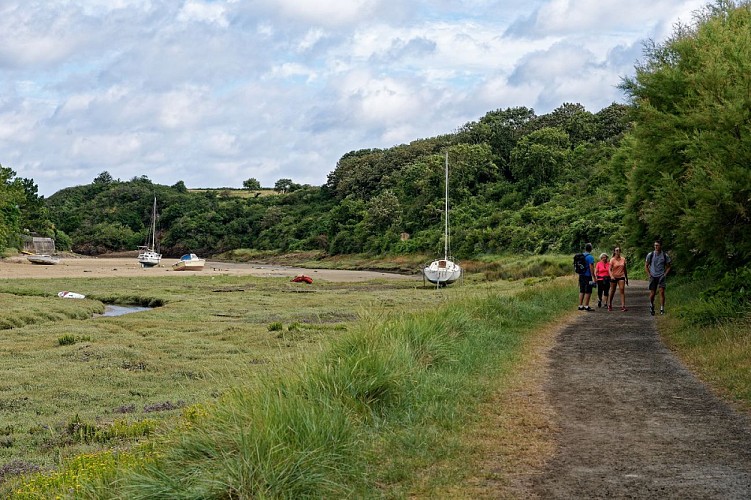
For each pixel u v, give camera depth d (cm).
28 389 1642
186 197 14362
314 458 576
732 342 1104
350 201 11106
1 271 6650
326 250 10400
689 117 1645
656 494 521
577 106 10094
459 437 704
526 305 1828
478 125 10200
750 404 802
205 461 589
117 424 1222
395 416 777
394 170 11581
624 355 1174
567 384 950
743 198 1424
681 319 1528
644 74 2048
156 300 4031
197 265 8006
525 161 8569
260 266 9762
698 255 1922
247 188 17875
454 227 8106
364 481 579
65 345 2270
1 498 795
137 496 549
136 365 1916
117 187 15350
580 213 6619
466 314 1448
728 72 1589
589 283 1930
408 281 6072
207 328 2697
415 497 546
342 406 738
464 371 1022
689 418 752
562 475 578
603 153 8362
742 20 1866
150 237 13138
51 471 927
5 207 9300
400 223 9525
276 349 2084
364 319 1086
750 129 1414
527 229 7019
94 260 10488
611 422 746
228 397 741
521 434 711
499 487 556
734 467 581
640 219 2642
